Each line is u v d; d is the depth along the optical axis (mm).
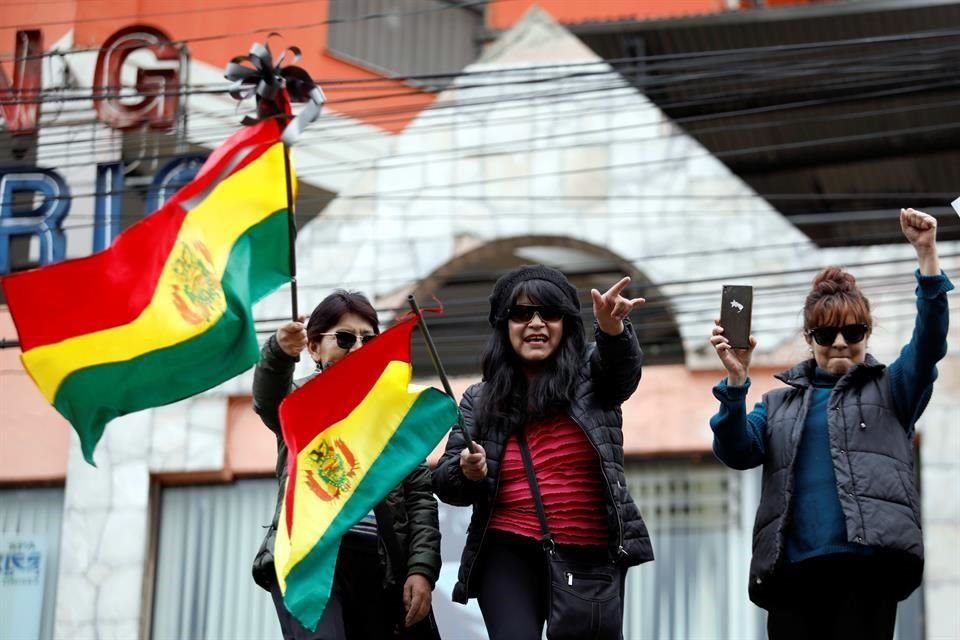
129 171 19609
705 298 18609
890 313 18000
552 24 19953
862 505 9414
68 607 18391
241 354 9422
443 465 9633
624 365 9500
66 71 20703
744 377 9703
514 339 9656
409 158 19531
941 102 22422
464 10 24578
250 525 18547
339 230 19312
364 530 9805
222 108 21875
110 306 9211
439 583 17062
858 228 23062
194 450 18672
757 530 9695
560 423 9586
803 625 9641
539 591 9469
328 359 9969
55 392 9148
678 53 22859
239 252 9594
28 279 9102
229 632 18266
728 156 23156
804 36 22469
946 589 16984
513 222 19172
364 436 9617
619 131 19406
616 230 19047
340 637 9492
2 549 18781
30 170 19375
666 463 18078
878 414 9633
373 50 23844
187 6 22594
